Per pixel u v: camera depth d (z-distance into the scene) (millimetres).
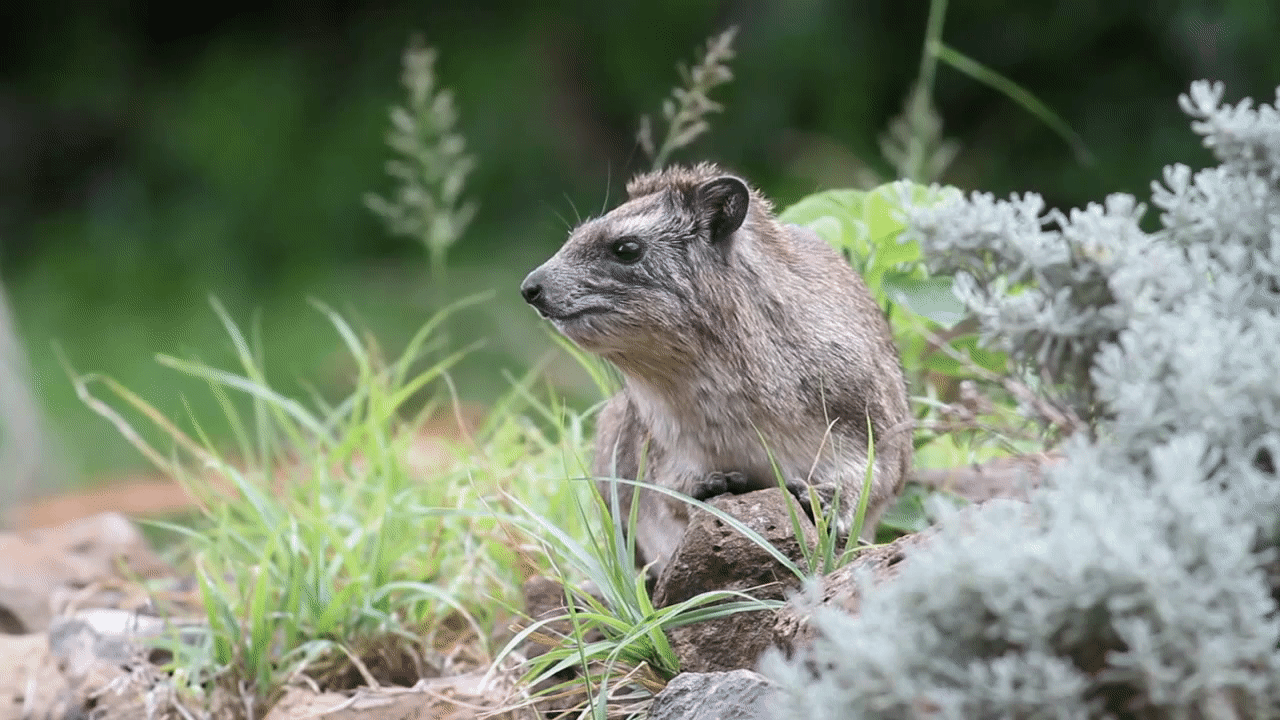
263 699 8844
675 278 8203
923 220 6863
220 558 10766
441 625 9742
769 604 6941
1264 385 5324
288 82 41969
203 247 39875
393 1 42781
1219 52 33250
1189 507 4828
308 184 40625
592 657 7523
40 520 21828
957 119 36531
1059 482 5277
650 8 40531
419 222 14422
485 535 9312
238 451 24266
